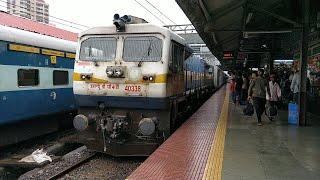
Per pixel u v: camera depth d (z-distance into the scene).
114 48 10.30
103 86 10.20
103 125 10.12
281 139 9.55
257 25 17.20
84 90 10.38
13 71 10.68
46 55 12.40
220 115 14.95
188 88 14.41
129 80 10.01
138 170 6.64
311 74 14.70
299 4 12.98
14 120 10.80
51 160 10.09
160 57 9.98
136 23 10.52
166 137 10.25
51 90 12.74
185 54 12.76
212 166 6.88
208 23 13.34
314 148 8.48
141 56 10.08
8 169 9.56
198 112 16.11
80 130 10.20
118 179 8.52
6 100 10.40
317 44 13.63
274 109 12.99
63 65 13.51
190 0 10.92
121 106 10.24
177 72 11.38
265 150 8.25
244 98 19.69
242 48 21.59
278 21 15.04
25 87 11.26
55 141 13.03
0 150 11.39
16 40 10.80
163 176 6.27
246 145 8.78
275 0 14.18
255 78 12.22
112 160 10.22
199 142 9.15
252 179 6.08
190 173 6.44
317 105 13.87
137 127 10.22
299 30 11.62
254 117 14.27
